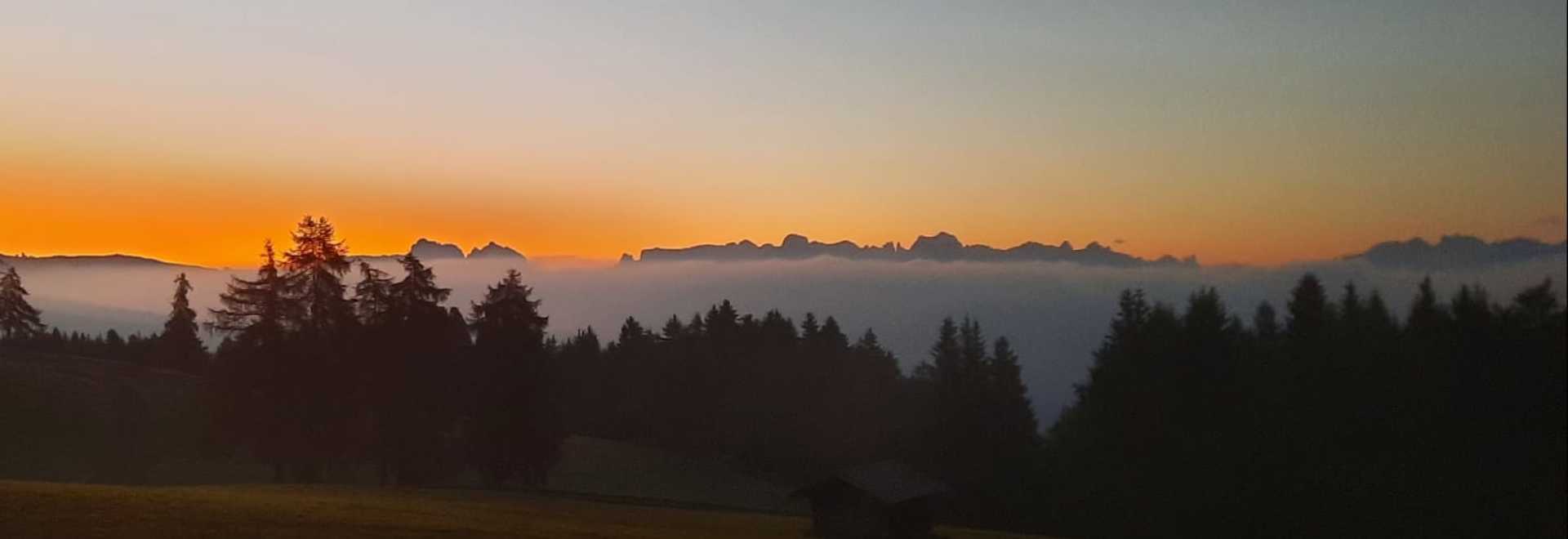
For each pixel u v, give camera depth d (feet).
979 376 253.24
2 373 253.65
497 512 135.95
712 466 288.92
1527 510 143.02
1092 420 202.80
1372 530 155.94
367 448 203.72
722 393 315.78
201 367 340.80
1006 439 241.35
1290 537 164.14
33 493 117.39
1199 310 196.65
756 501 238.89
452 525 113.39
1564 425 144.56
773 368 315.37
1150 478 188.14
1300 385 174.50
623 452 285.84
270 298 199.21
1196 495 177.37
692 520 144.87
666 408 318.45
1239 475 172.76
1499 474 146.61
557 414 214.90
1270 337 191.62
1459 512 148.46
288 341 198.29
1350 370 168.66
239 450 231.91
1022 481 221.25
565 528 118.42
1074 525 197.77
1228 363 190.80
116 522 102.37
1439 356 158.20
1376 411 162.91
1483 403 151.94
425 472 202.90
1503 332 152.76
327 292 203.41
